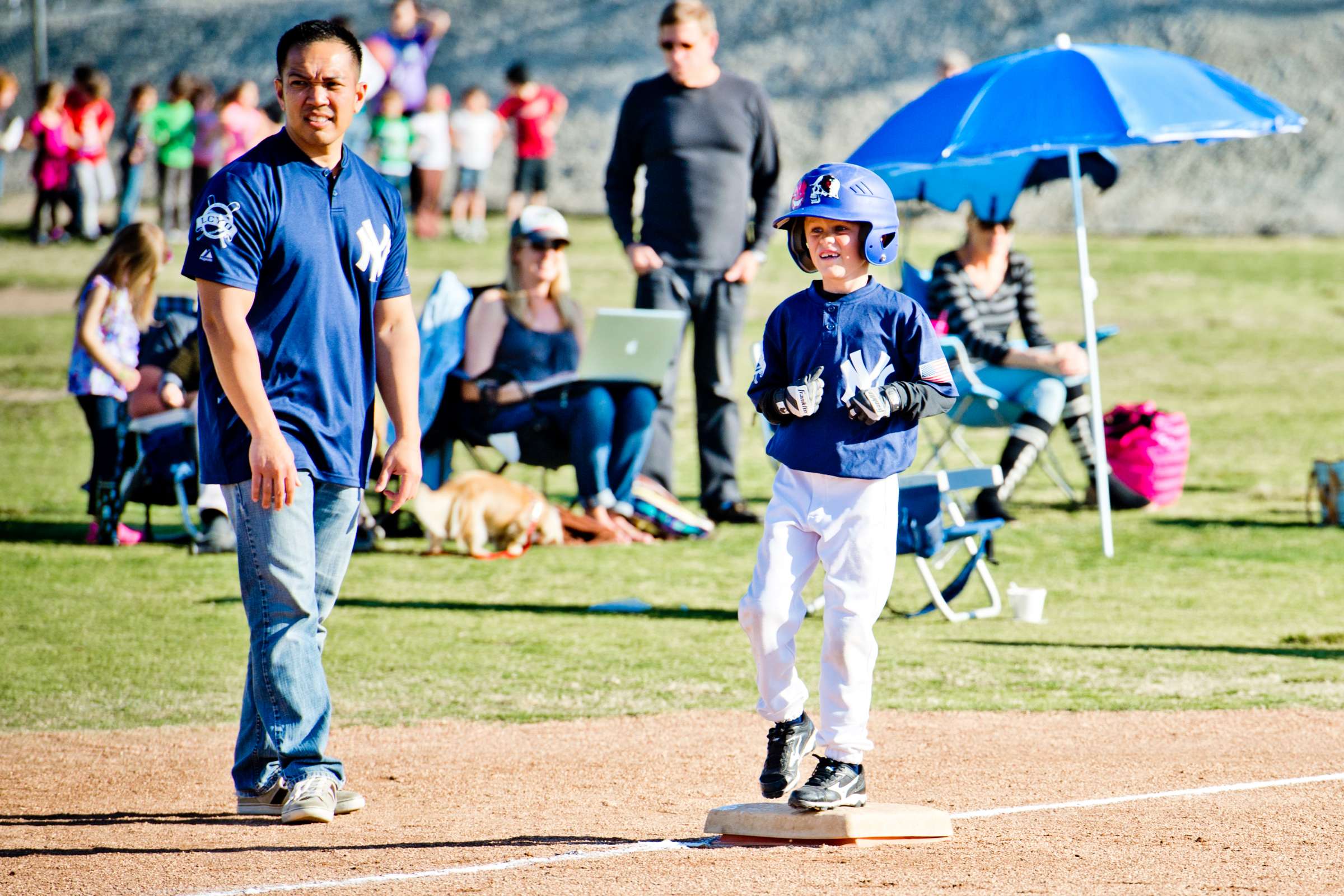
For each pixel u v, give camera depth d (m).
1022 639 24.28
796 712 13.96
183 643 23.97
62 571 29.19
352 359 15.44
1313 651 23.16
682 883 12.33
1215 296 74.62
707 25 32.47
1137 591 27.78
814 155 118.88
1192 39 121.62
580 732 19.12
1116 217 105.06
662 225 32.94
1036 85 28.83
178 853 13.78
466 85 134.25
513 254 32.50
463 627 25.25
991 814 14.76
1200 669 22.05
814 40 131.88
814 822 13.59
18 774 17.28
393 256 15.87
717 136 32.50
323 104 14.90
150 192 108.62
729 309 33.38
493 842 14.04
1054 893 12.02
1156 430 35.44
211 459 15.15
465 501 31.19
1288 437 45.00
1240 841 13.62
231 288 14.72
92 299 31.12
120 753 18.25
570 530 32.78
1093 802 15.20
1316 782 15.95
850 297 13.83
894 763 17.27
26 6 158.25
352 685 21.56
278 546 15.00
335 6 149.50
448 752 18.22
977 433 46.16
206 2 155.25
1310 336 64.12
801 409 13.44
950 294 32.50
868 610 13.65
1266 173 108.44
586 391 32.75
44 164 82.50
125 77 143.62
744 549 32.00
